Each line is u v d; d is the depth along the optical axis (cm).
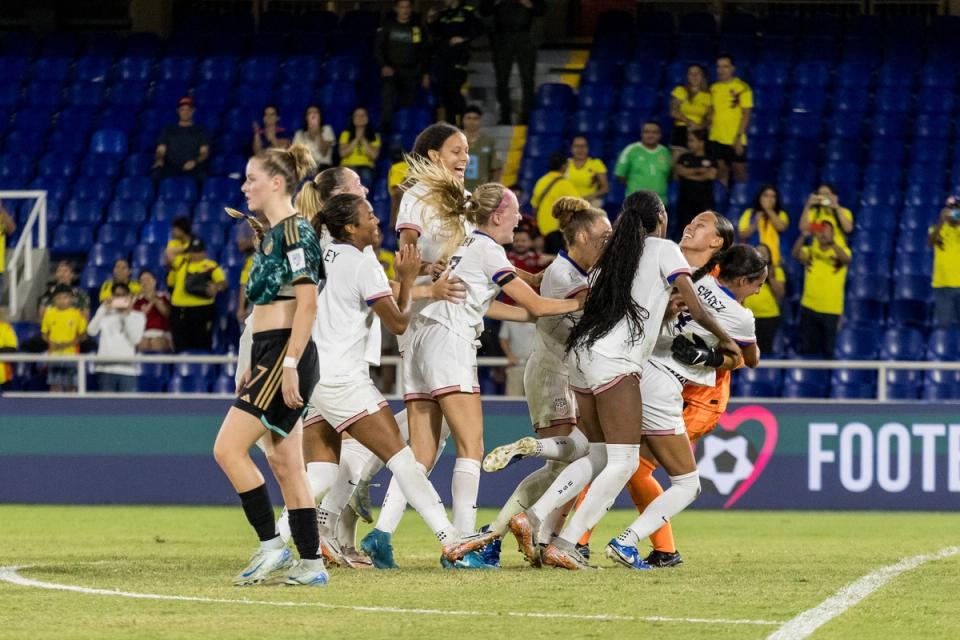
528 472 4566
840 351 5509
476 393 2689
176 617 1998
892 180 6309
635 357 2612
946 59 6912
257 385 2262
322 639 1819
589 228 2772
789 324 5681
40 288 6009
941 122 6600
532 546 2633
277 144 6328
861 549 3278
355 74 7019
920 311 5791
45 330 5294
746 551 3222
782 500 4562
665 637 1848
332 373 2531
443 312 2670
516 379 4784
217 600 2173
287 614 2028
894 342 5541
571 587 2352
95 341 5403
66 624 1934
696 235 2838
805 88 6756
